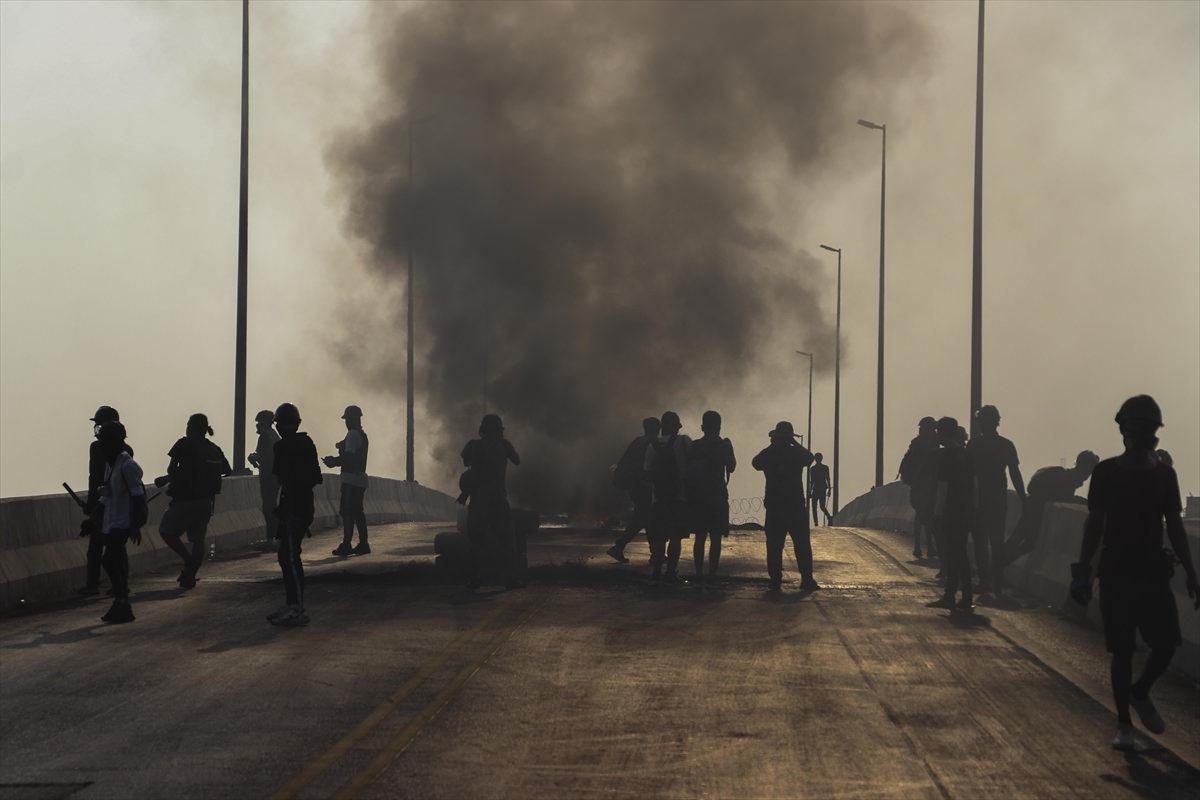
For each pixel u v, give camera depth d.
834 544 26.89
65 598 17.19
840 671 12.33
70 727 10.03
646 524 19.64
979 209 32.59
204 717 10.37
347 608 16.14
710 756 9.30
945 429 17.36
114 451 15.14
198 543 18.27
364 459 23.50
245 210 31.39
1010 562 18.53
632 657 12.89
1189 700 11.55
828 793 8.46
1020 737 9.97
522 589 18.02
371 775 8.76
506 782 8.62
